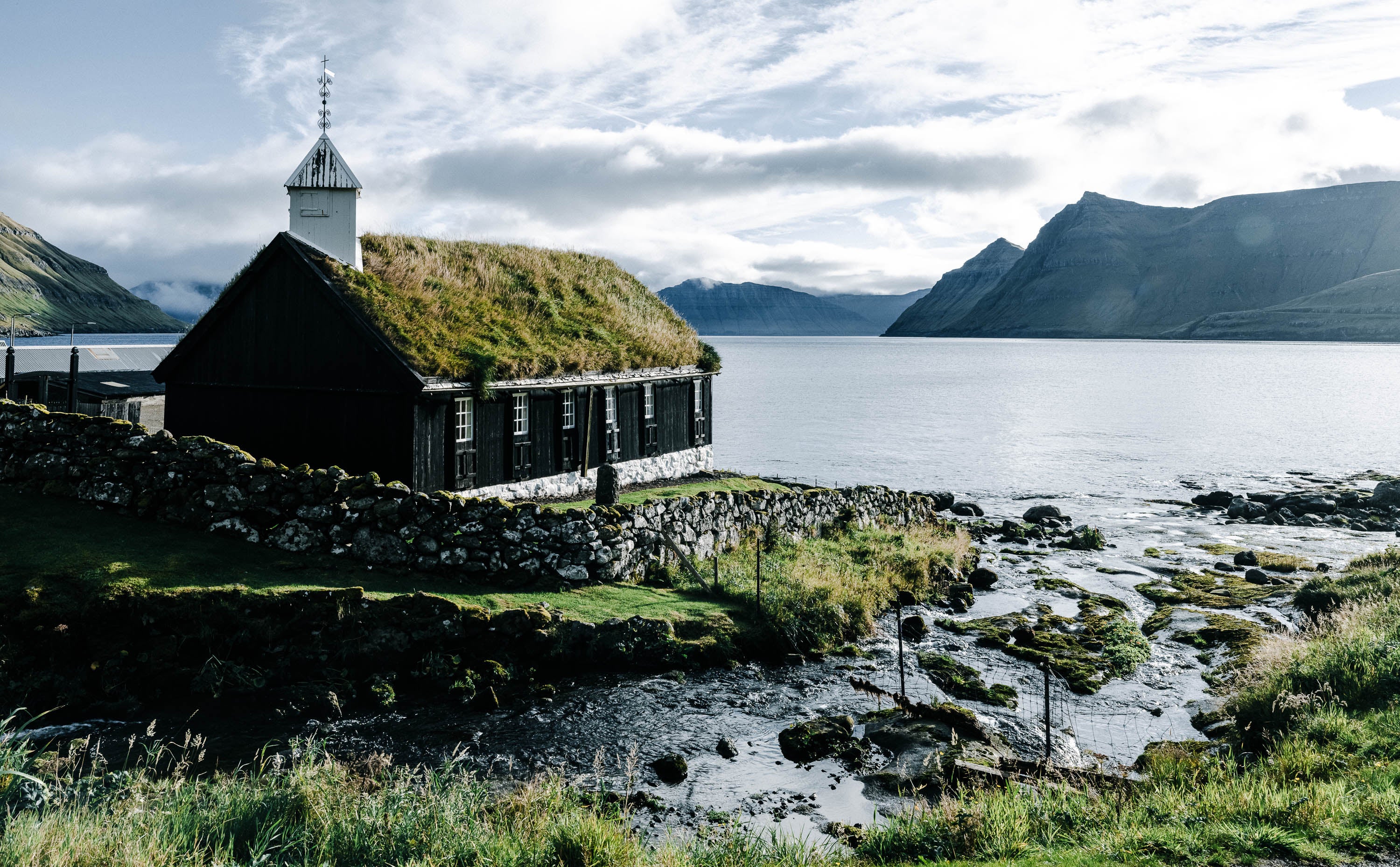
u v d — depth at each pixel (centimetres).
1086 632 2359
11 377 3566
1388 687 1429
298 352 2655
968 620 2492
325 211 2819
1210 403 11238
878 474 6016
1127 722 1750
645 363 3362
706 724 1666
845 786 1432
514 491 2814
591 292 3631
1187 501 5081
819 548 2886
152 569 1728
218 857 813
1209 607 2622
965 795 1239
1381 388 13200
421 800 1026
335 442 2589
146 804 980
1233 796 1034
